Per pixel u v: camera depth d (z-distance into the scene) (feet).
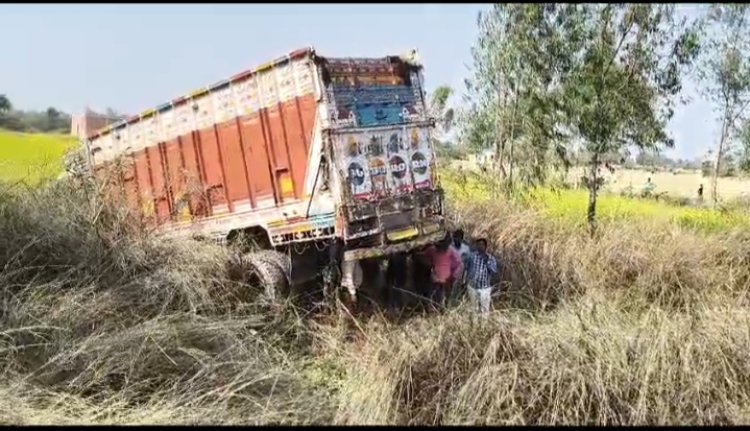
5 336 19.89
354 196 26.43
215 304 24.17
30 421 16.81
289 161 27.55
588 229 36.42
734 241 33.96
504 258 31.63
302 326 24.80
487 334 19.94
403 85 29.27
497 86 46.09
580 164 42.83
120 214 27.35
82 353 19.45
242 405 18.74
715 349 19.34
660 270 29.68
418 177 29.19
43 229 24.40
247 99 28.73
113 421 17.35
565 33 42.39
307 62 26.09
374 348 20.67
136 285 23.22
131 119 34.37
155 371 19.75
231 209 30.45
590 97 40.50
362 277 27.22
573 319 21.74
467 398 17.93
